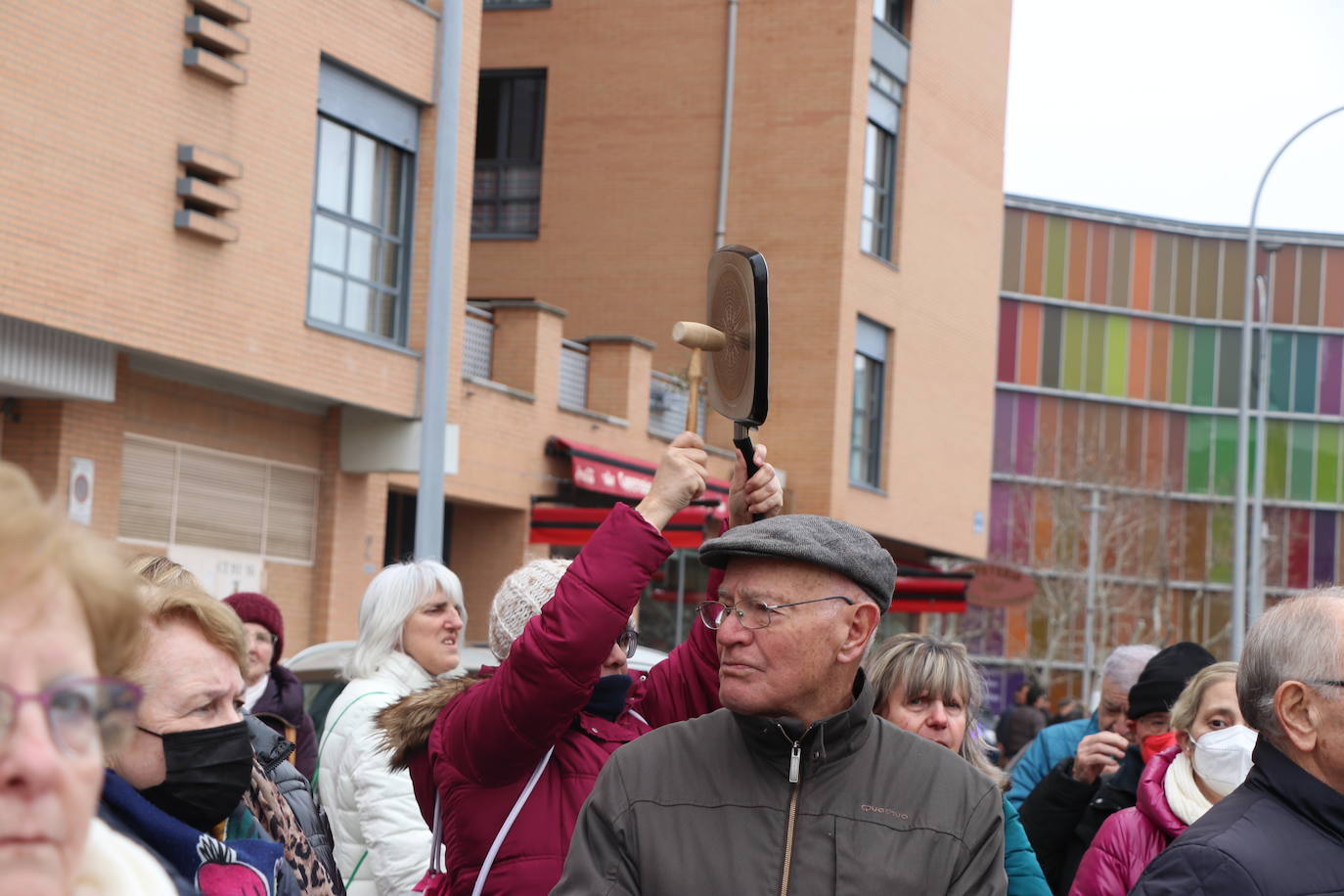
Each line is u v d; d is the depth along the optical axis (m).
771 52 25.31
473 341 19.64
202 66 13.74
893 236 26.52
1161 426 57.34
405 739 3.85
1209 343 57.97
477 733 3.54
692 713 4.11
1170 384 57.44
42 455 13.48
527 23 26.66
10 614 1.49
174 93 13.69
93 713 1.50
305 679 7.78
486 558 19.81
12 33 12.02
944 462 28.11
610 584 3.45
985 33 29.25
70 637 1.52
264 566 16.09
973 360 29.06
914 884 2.92
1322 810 3.10
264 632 6.10
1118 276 56.88
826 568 3.06
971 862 3.00
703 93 25.69
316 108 15.50
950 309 28.19
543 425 19.97
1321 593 3.27
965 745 4.68
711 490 21.59
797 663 3.03
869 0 25.41
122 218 13.12
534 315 19.78
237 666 2.88
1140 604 55.12
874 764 3.05
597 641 3.43
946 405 28.14
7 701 1.46
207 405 15.32
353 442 16.80
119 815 2.61
